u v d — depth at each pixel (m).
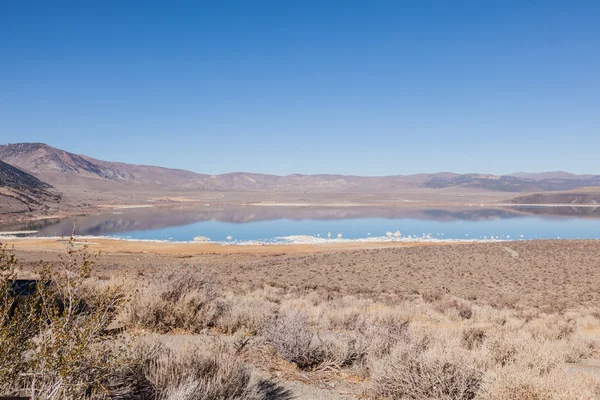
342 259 51.56
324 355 6.23
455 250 56.72
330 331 8.88
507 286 33.47
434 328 9.50
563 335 12.29
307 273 39.84
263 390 4.77
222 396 4.02
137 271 32.19
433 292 28.45
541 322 15.32
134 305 7.21
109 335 4.13
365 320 9.20
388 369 5.09
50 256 46.75
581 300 27.39
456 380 4.65
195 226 143.38
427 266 44.66
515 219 183.50
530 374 4.52
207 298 8.55
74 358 3.08
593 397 4.19
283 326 6.42
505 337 6.88
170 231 124.56
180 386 3.72
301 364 5.94
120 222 152.12
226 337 7.01
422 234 122.50
